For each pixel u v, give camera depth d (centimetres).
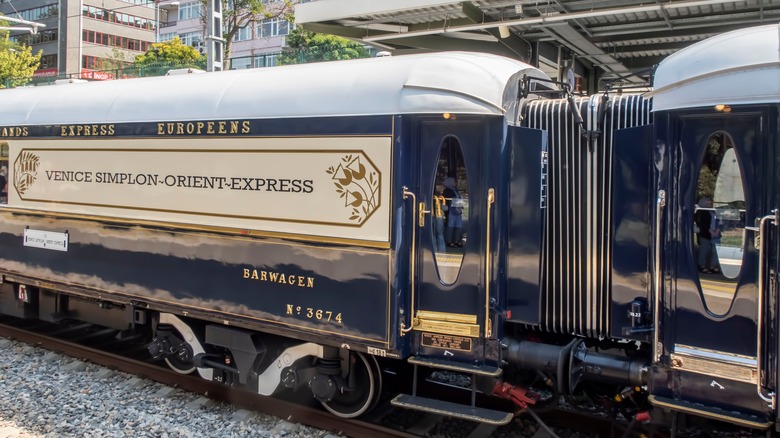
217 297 629
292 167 579
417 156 536
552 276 545
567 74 645
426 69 538
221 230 623
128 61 5997
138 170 684
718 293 448
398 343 533
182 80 688
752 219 434
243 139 605
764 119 428
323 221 564
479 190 527
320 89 572
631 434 554
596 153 525
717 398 448
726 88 435
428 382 677
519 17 1171
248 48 4466
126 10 6341
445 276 539
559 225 541
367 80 554
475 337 526
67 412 643
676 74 461
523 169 529
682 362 459
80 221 739
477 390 559
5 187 824
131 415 638
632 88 571
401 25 1275
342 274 555
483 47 1420
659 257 466
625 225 495
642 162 486
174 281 660
